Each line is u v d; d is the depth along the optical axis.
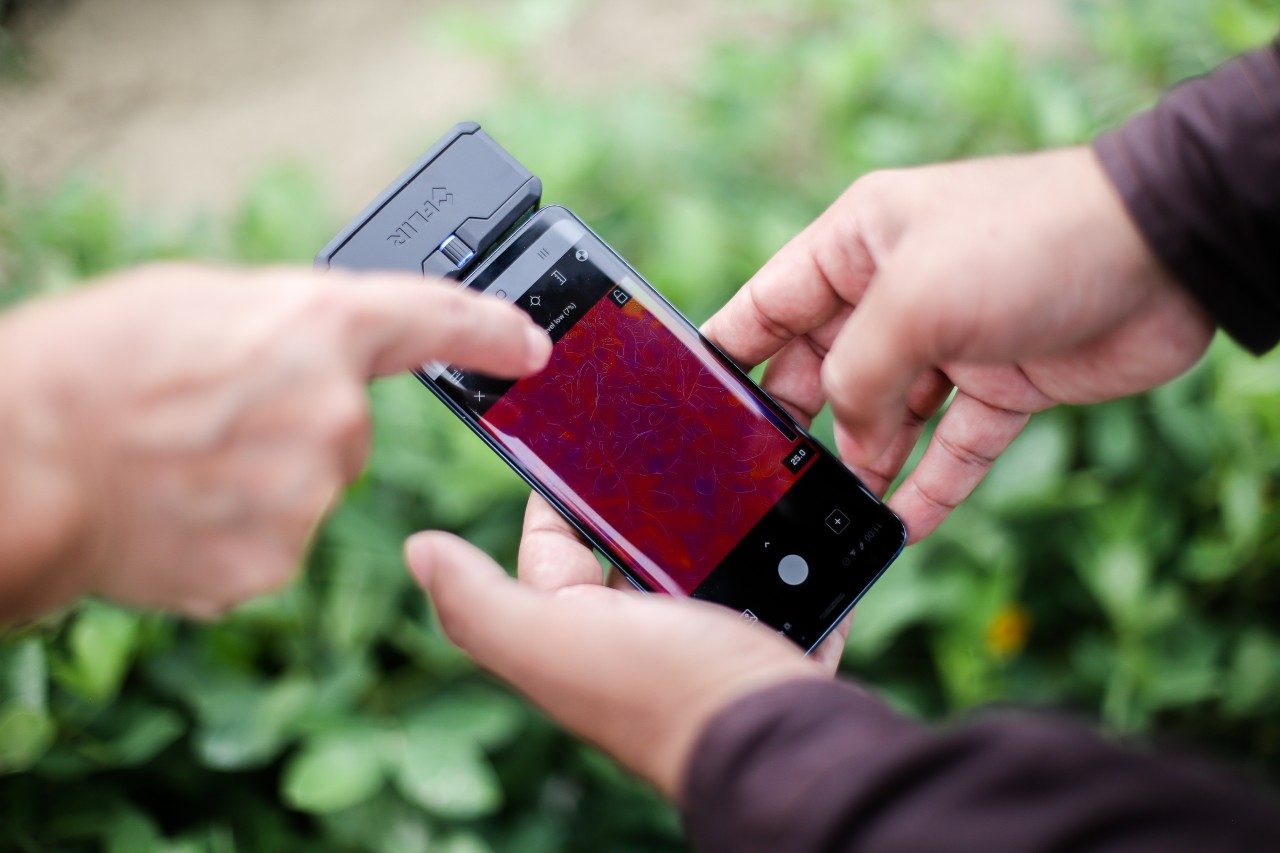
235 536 0.64
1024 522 1.65
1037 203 0.93
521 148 1.75
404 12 2.59
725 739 0.57
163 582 0.65
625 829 1.56
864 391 0.95
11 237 1.68
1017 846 0.47
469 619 0.81
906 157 1.80
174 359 0.60
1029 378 1.14
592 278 1.18
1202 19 1.84
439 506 1.54
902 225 1.08
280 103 2.51
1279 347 1.53
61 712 1.35
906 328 0.92
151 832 1.34
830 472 1.17
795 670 0.67
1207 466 1.63
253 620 1.44
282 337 0.62
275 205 1.71
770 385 1.28
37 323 0.60
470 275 1.16
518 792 1.57
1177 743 0.54
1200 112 0.89
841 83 1.87
